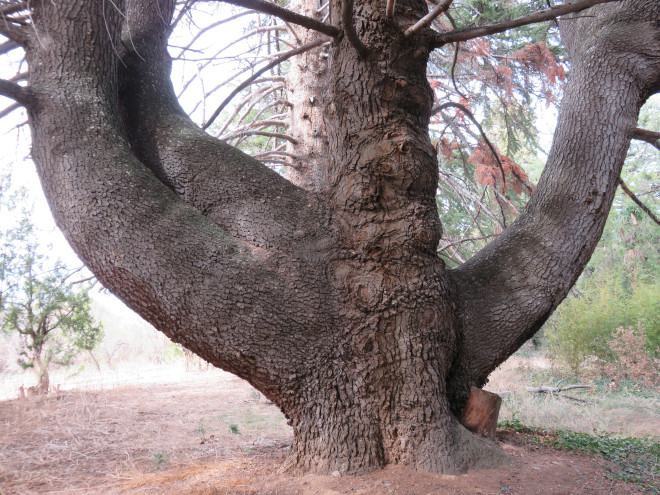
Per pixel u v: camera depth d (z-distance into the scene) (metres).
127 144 3.59
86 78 3.56
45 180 3.37
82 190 3.25
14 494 3.34
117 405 6.73
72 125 3.37
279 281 3.36
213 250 3.32
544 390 8.20
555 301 3.99
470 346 3.83
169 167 3.80
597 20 4.82
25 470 3.89
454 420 3.46
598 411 6.91
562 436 4.64
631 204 17.91
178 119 4.07
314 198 3.78
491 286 3.97
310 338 3.34
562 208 4.10
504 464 3.33
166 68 4.41
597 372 9.48
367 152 3.48
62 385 8.59
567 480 3.29
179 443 4.76
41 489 3.43
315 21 3.36
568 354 10.16
